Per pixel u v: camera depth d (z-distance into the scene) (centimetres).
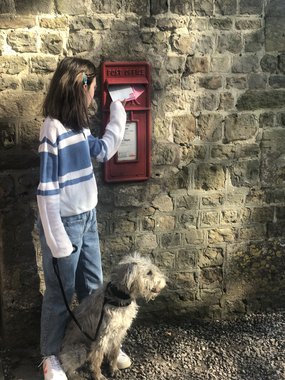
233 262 234
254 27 213
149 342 218
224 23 210
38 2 188
